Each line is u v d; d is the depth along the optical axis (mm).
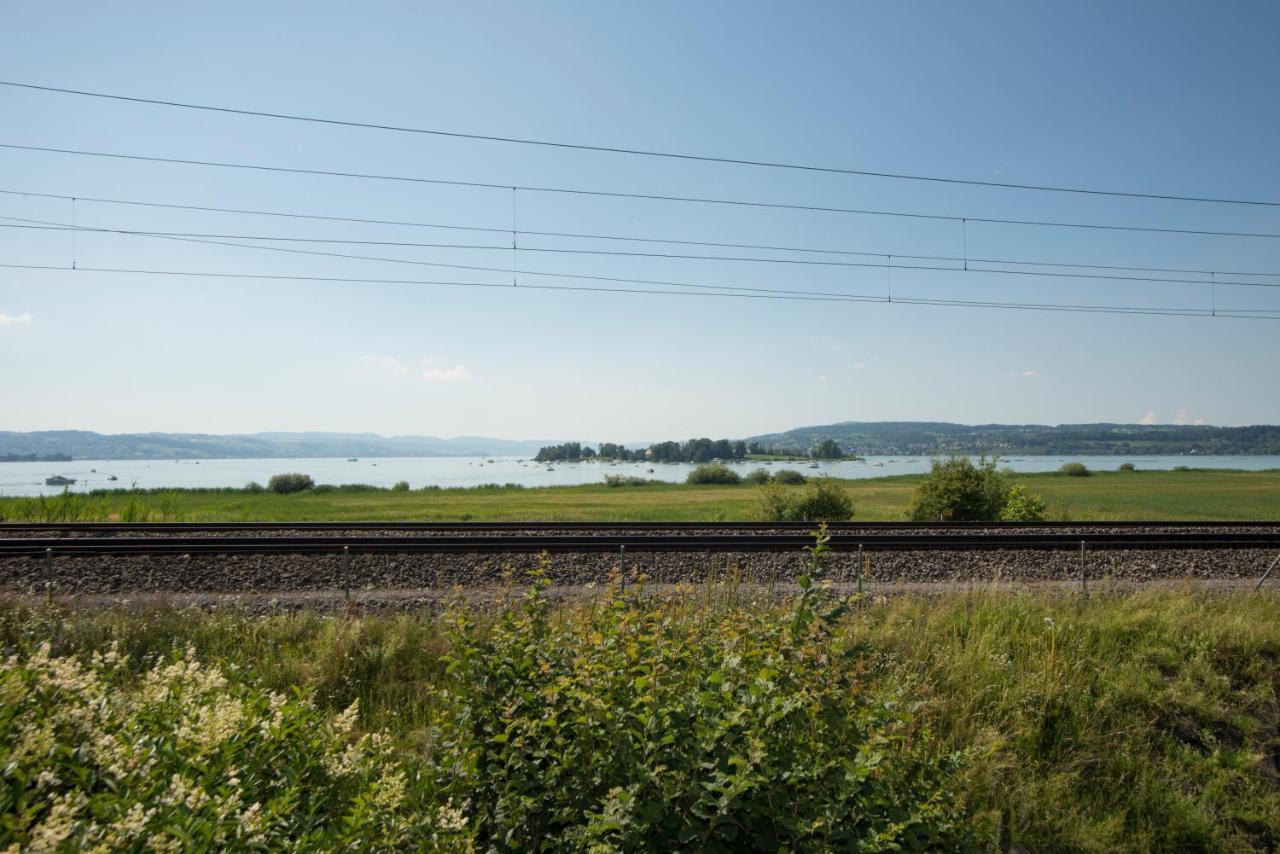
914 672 7547
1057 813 6469
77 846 2338
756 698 4164
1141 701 7637
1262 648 8438
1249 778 6922
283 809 3016
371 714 7125
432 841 3535
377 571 11781
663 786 3834
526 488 53938
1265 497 43438
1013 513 22359
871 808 4004
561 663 4859
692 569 12133
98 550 12375
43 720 3111
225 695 4012
